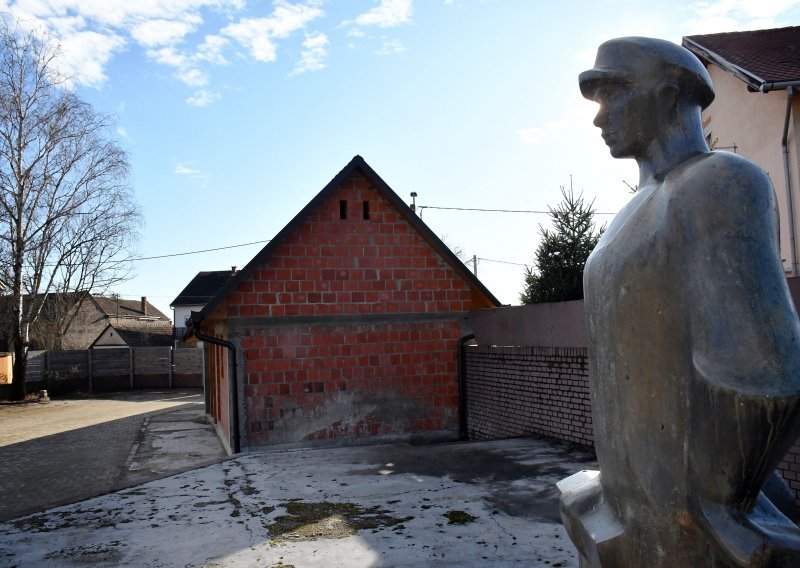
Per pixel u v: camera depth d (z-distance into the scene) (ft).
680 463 4.19
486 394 31.96
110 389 89.71
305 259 32.42
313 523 16.99
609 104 5.08
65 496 29.73
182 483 22.27
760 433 3.66
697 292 4.08
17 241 71.05
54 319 84.53
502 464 22.71
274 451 28.30
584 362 24.17
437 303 34.32
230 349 31.07
